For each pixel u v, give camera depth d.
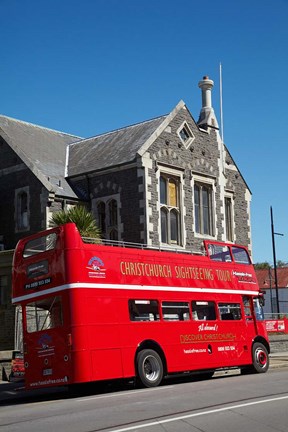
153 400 13.25
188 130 32.31
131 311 17.12
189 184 31.67
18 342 24.48
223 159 34.66
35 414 12.32
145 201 28.97
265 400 12.45
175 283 18.83
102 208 30.66
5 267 27.31
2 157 30.97
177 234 30.80
